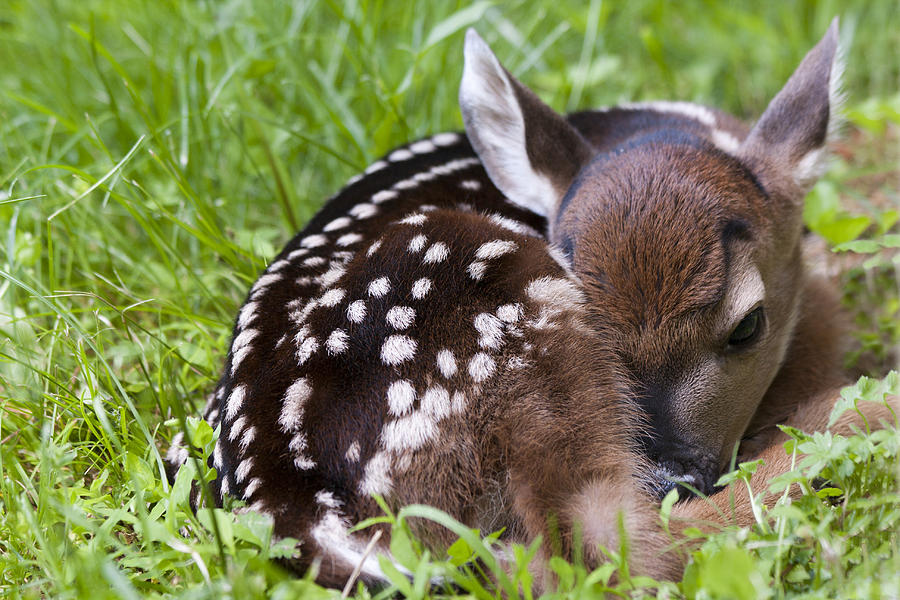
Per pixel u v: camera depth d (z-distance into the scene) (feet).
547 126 20.29
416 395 15.49
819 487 15.80
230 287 23.54
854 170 29.07
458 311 16.21
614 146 20.47
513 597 12.57
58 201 23.48
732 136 22.09
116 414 17.81
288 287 17.70
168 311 20.67
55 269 22.91
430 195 20.58
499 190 21.59
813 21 34.71
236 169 26.53
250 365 16.49
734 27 35.09
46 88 29.14
